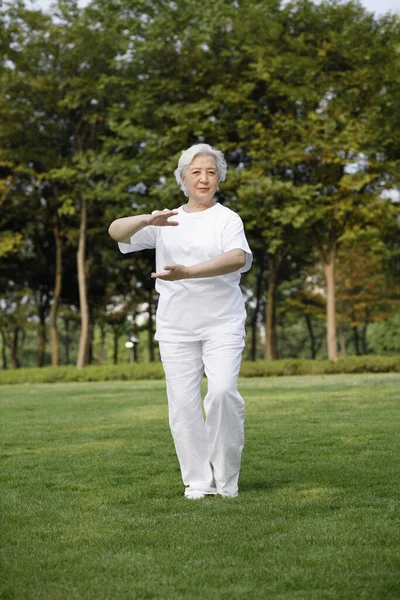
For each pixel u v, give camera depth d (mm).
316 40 26500
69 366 29188
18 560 3428
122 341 63969
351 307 40500
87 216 32469
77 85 28312
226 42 27734
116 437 8031
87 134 30828
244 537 3721
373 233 26719
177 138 27156
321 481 5176
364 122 25531
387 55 25734
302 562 3268
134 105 27828
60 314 40750
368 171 26609
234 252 4445
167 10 27250
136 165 27844
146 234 4797
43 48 28234
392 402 11242
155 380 23688
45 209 33375
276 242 26828
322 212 25859
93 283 38938
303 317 50406
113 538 3773
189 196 4828
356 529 3814
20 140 30438
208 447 4797
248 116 27188
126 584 3037
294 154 25781
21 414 11109
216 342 4629
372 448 6676
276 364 25328
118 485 5281
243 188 25969
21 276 38031
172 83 27578
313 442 7098
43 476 5711
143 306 41156
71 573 3213
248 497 4676
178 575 3146
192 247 4656
